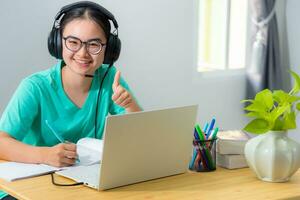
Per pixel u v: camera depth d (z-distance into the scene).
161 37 3.72
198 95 4.00
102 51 2.03
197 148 1.86
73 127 2.13
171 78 3.83
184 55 3.87
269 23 4.11
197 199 1.57
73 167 1.83
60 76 2.11
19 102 2.04
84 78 2.10
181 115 1.78
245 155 1.80
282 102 1.78
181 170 1.85
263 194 1.62
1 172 1.76
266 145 1.73
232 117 4.22
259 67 4.14
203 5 4.27
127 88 2.25
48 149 1.87
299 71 4.28
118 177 1.67
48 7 3.20
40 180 1.71
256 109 1.76
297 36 4.25
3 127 2.01
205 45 4.32
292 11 4.27
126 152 1.66
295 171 1.76
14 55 3.12
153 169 1.76
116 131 1.61
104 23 2.02
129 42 3.57
